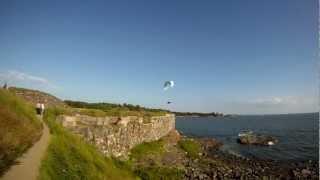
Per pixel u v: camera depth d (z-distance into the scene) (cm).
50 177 1362
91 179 1648
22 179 1193
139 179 2647
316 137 8825
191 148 5166
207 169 3666
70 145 1986
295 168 4184
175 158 3991
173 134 6150
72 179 1490
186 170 3384
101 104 5184
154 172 2930
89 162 1881
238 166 4172
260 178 3472
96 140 2845
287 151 6022
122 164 2831
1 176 1173
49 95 3419
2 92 2134
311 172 3897
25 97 3058
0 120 1522
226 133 11006
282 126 15288
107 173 2016
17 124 1662
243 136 7788
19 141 1515
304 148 6438
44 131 2042
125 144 3447
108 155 2928
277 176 3659
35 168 1344
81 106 4588
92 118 2908
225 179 3322
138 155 3497
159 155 3828
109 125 3120
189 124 18775
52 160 1579
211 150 5866
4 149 1312
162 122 5453
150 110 6706
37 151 1595
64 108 2905
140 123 4072
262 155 5509
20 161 1389
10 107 1861
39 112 2462
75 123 2753
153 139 4694
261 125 16750
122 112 3634
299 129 12669
